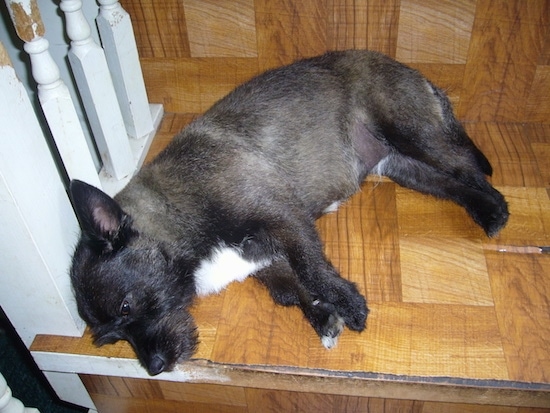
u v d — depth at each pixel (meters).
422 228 0.83
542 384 0.66
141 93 0.93
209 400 0.78
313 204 0.82
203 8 0.89
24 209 0.62
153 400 0.80
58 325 0.74
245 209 0.72
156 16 0.91
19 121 0.59
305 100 0.80
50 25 0.85
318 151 0.80
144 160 0.94
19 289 0.70
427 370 0.68
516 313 0.72
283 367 0.70
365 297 0.75
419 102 0.83
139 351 0.69
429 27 0.88
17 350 0.88
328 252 0.81
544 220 0.82
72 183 0.64
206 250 0.73
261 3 0.88
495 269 0.77
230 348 0.72
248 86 0.81
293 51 0.93
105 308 0.67
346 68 0.83
